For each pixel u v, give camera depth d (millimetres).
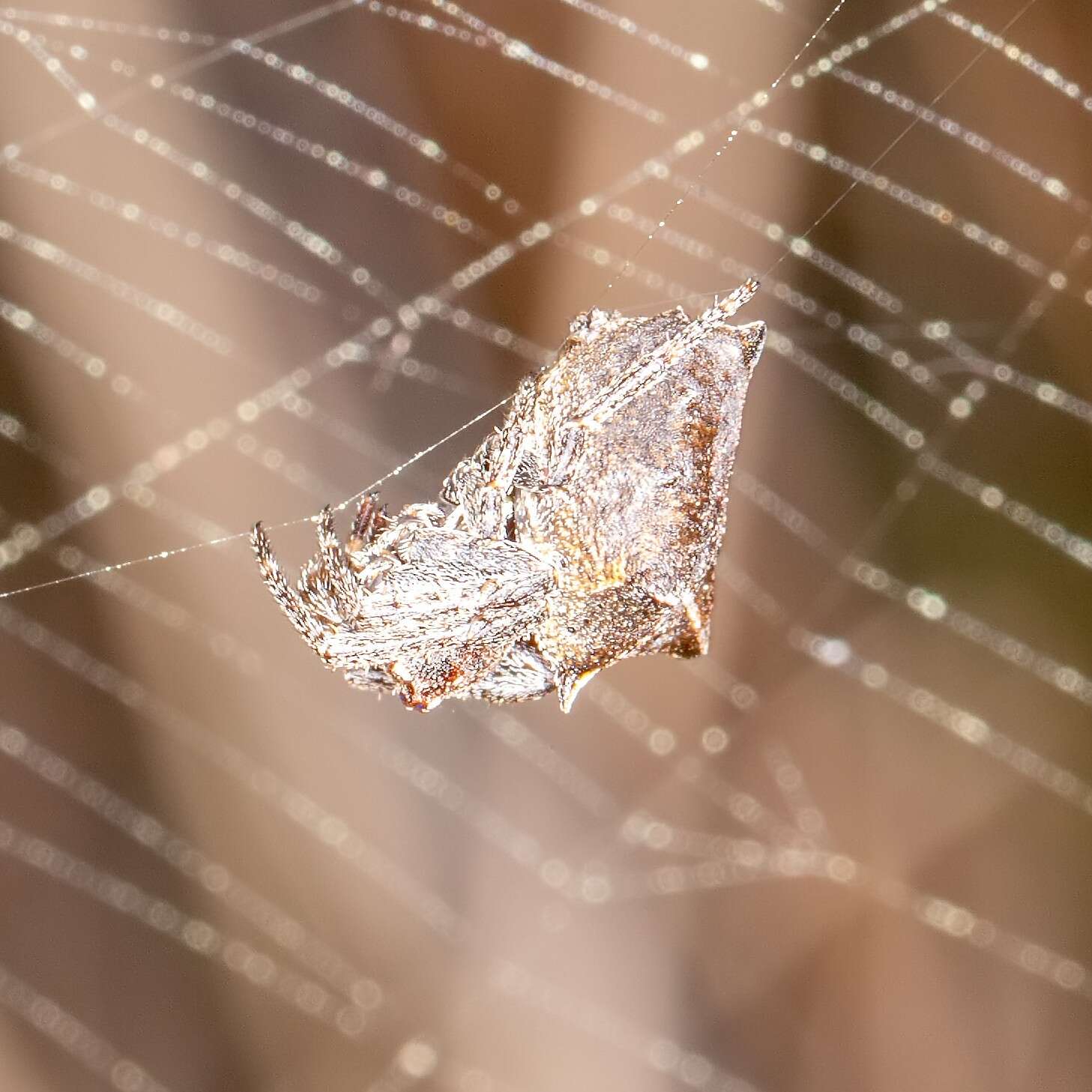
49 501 125
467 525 88
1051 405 123
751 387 127
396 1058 135
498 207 111
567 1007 137
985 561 133
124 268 114
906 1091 129
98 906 134
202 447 123
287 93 108
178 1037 132
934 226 112
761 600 137
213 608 132
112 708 135
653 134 106
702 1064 134
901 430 127
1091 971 130
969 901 134
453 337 116
